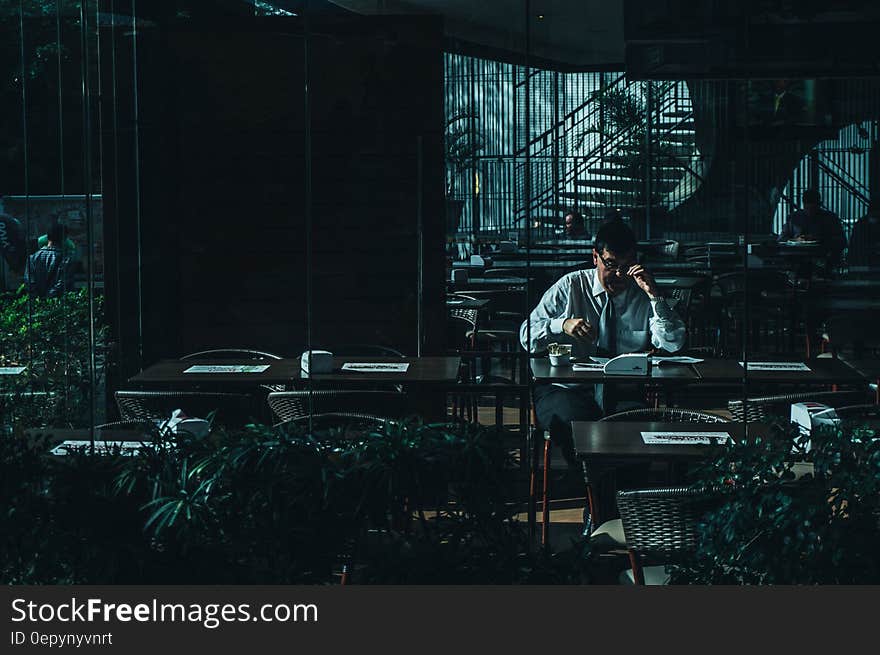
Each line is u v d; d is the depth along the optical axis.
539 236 4.62
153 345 5.07
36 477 2.48
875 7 4.40
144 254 5.05
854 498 2.21
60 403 4.91
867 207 4.59
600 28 4.44
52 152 5.05
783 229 4.60
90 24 5.01
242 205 5.03
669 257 4.59
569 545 4.07
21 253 5.03
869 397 3.97
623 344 4.66
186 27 4.99
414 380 4.22
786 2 4.36
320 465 2.41
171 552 2.33
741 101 4.46
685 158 4.50
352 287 4.95
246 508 2.36
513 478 2.52
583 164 4.53
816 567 2.19
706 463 2.45
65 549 2.32
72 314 5.00
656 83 4.45
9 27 5.04
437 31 4.78
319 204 4.95
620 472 4.24
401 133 4.86
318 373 4.38
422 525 2.41
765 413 4.02
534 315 4.61
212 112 5.00
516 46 4.51
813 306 4.66
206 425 3.31
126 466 2.47
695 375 4.18
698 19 4.43
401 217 4.89
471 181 4.66
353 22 4.85
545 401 4.41
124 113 5.03
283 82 4.95
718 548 2.29
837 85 4.45
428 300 4.89
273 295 5.05
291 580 2.36
